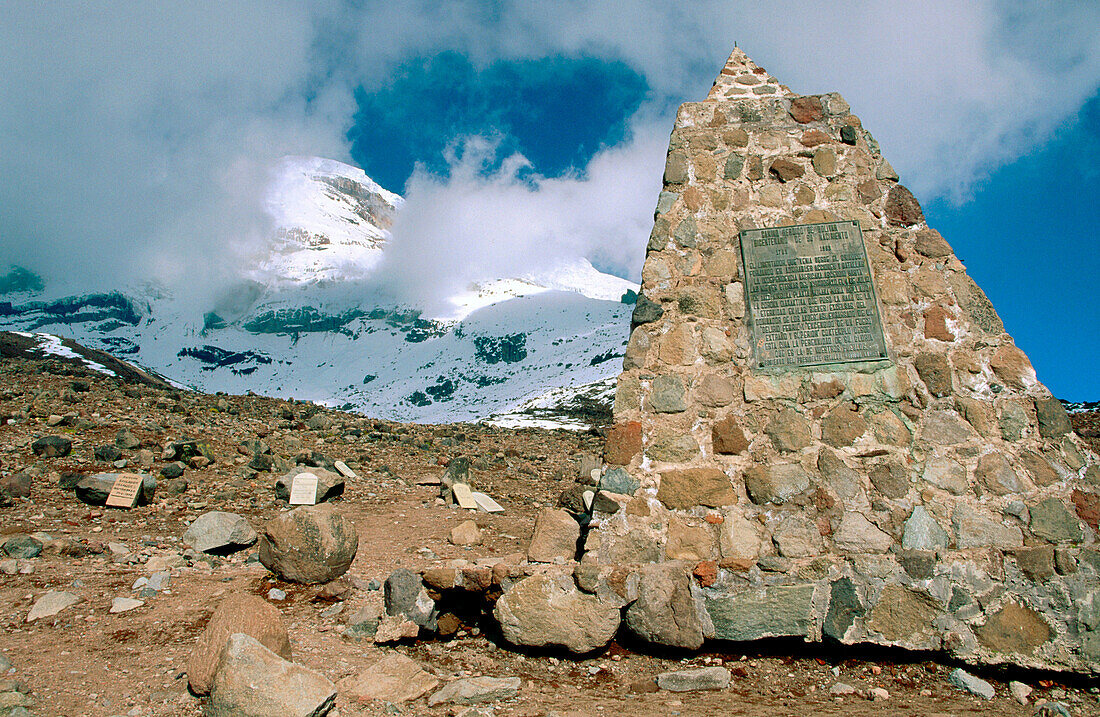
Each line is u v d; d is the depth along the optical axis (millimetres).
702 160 7266
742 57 7898
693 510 5902
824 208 6984
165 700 4109
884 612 5496
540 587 5539
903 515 5789
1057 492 5809
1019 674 5332
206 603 6016
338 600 6395
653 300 6676
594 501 5980
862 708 4637
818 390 6227
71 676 4383
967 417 6090
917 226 6883
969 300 6539
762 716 4422
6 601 5672
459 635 5844
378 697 4332
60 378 21812
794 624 5484
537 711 4402
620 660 5449
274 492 11352
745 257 6793
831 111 7441
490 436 30172
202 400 24094
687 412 6238
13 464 10688
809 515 5828
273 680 3787
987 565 5582
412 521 10820
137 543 7906
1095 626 5355
